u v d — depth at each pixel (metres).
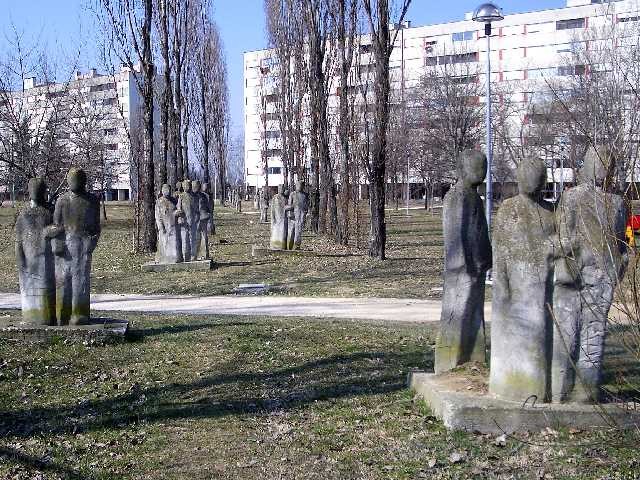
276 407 8.45
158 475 6.39
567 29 54.28
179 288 19.38
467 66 47.47
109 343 11.61
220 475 6.36
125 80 53.22
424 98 49.09
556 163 21.19
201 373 9.97
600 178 6.71
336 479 6.16
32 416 8.26
